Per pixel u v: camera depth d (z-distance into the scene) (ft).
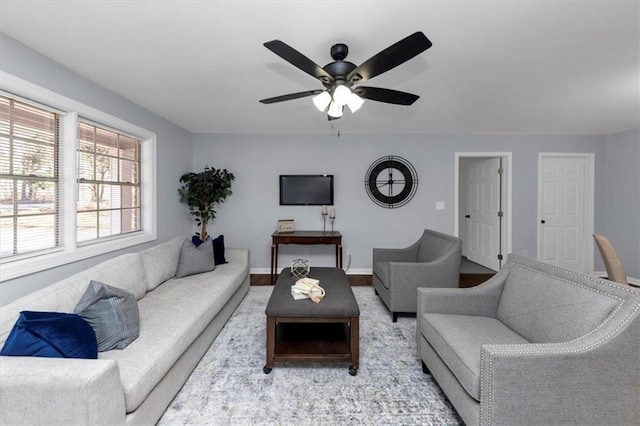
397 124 13.57
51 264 7.36
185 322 6.29
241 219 15.67
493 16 5.63
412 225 15.74
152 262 8.66
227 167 15.60
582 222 15.74
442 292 6.79
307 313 6.61
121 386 4.07
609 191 15.39
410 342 8.25
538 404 4.18
